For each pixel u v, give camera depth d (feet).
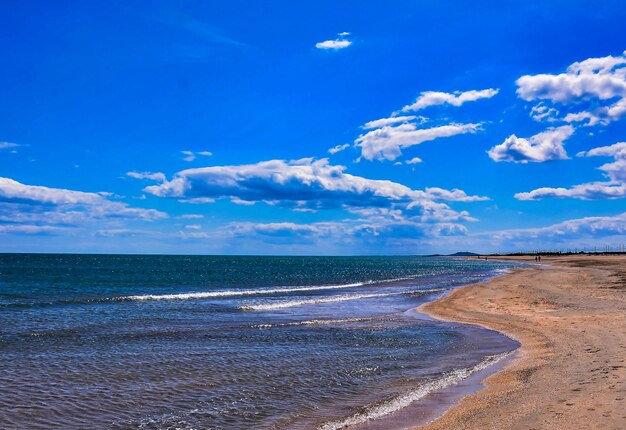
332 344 56.39
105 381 39.78
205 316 80.69
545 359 44.52
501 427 26.71
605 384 33.01
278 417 31.76
